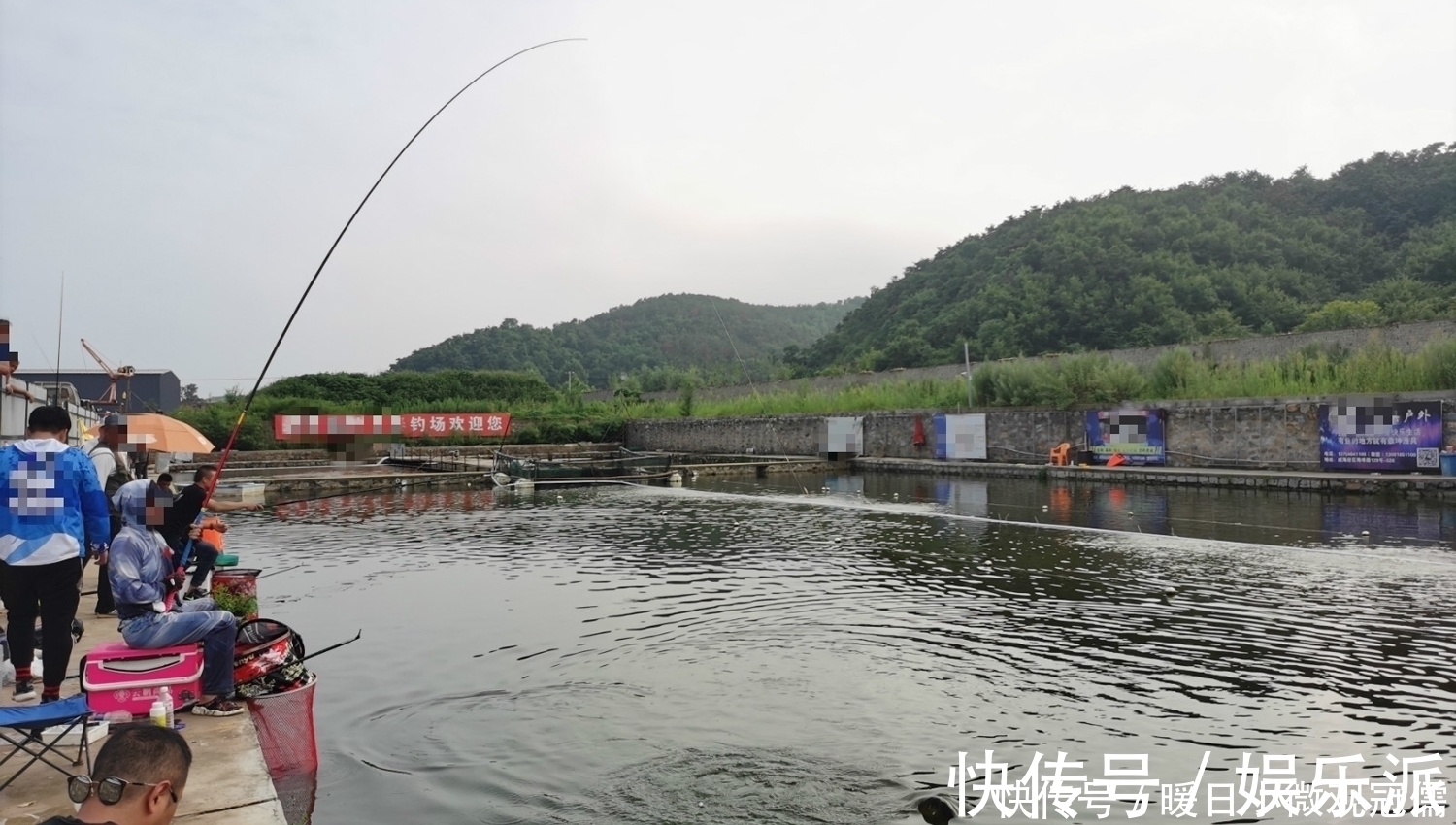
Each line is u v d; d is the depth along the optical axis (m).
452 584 12.48
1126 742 6.43
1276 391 28.06
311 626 10.02
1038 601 10.96
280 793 5.63
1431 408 23.02
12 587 4.92
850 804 5.53
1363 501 21.14
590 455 48.81
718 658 8.61
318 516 22.12
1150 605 10.67
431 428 48.56
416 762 6.13
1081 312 59.66
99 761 2.52
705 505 24.31
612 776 5.92
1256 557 13.88
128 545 4.88
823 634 9.47
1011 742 6.46
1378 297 52.28
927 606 10.77
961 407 36.12
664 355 120.94
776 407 48.28
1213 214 68.88
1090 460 31.14
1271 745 6.35
